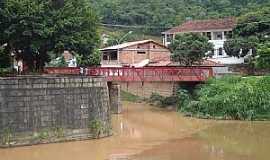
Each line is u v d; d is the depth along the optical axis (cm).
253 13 7000
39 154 2939
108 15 11956
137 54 7644
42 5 3484
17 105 3105
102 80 3591
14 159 2792
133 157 2877
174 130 4119
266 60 5619
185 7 12181
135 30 11644
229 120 4784
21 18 3412
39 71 4056
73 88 3372
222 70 6347
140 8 12138
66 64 7544
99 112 3525
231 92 4959
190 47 6378
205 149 3150
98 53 5841
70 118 3344
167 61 7125
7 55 3834
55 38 3616
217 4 12000
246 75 5809
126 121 4725
